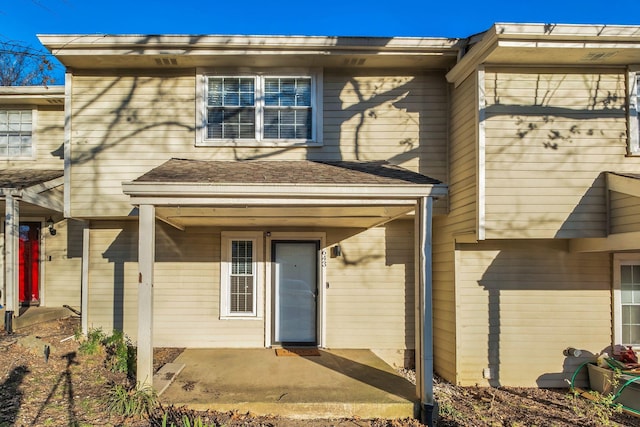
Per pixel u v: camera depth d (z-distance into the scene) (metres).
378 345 9.06
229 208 6.51
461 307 8.10
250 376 6.90
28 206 9.55
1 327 8.20
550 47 6.73
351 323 9.08
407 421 5.79
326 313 9.06
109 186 8.17
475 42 7.86
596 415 6.66
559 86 7.29
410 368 8.99
